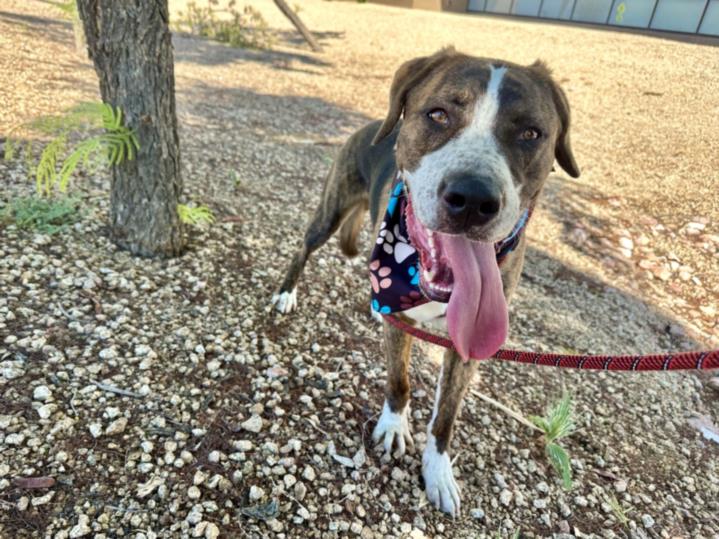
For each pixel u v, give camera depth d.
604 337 0.89
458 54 0.53
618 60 2.68
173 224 0.76
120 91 0.66
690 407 0.79
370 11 4.18
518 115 0.45
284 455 0.53
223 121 1.47
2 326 0.57
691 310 1.01
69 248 0.73
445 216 0.40
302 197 1.12
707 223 1.23
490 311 0.45
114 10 0.62
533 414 0.70
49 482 0.45
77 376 0.55
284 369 0.64
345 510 0.51
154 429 0.52
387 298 0.53
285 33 3.01
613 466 0.65
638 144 1.66
